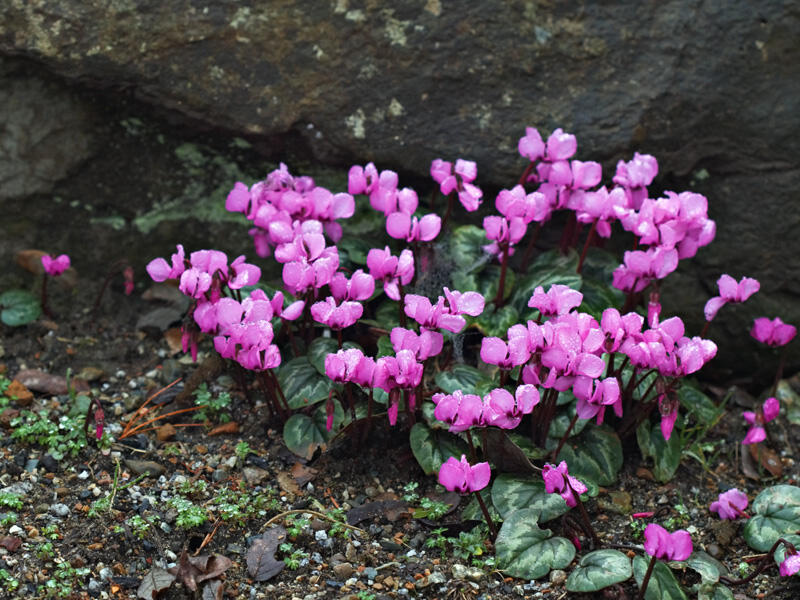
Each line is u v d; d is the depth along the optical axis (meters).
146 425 1.47
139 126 1.56
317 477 1.44
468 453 1.44
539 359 1.38
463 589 1.37
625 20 1.52
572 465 1.45
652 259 1.44
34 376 1.50
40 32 1.51
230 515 1.40
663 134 1.53
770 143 1.54
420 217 1.56
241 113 1.54
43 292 1.56
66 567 1.35
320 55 1.53
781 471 1.49
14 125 1.55
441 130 1.54
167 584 1.35
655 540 1.32
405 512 1.42
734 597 1.38
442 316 1.39
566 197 1.48
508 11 1.52
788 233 1.55
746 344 1.57
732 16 1.52
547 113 1.53
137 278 1.59
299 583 1.37
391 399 1.39
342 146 1.54
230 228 1.58
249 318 1.41
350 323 1.41
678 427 1.50
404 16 1.52
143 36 1.52
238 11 1.52
